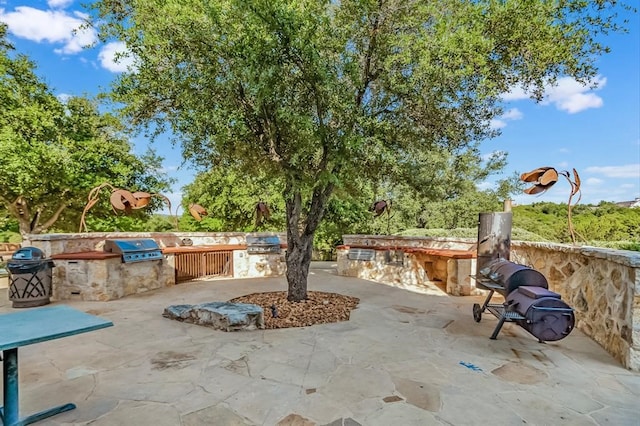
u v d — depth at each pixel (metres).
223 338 4.08
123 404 2.55
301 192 4.91
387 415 2.41
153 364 3.31
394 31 4.75
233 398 2.65
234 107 4.70
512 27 4.07
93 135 11.62
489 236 5.88
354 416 2.40
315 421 2.34
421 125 5.05
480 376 3.08
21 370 3.16
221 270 9.08
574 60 4.23
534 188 5.23
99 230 13.50
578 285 4.64
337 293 6.86
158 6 4.40
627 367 3.27
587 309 4.34
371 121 4.48
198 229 14.30
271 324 4.69
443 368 3.25
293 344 3.88
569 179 5.09
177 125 5.25
